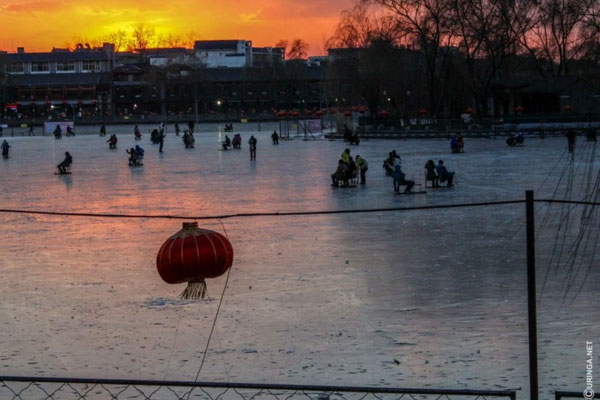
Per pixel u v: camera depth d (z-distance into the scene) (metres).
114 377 14.93
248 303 20.00
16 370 15.48
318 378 14.68
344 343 16.69
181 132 141.25
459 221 32.06
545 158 59.88
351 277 22.72
